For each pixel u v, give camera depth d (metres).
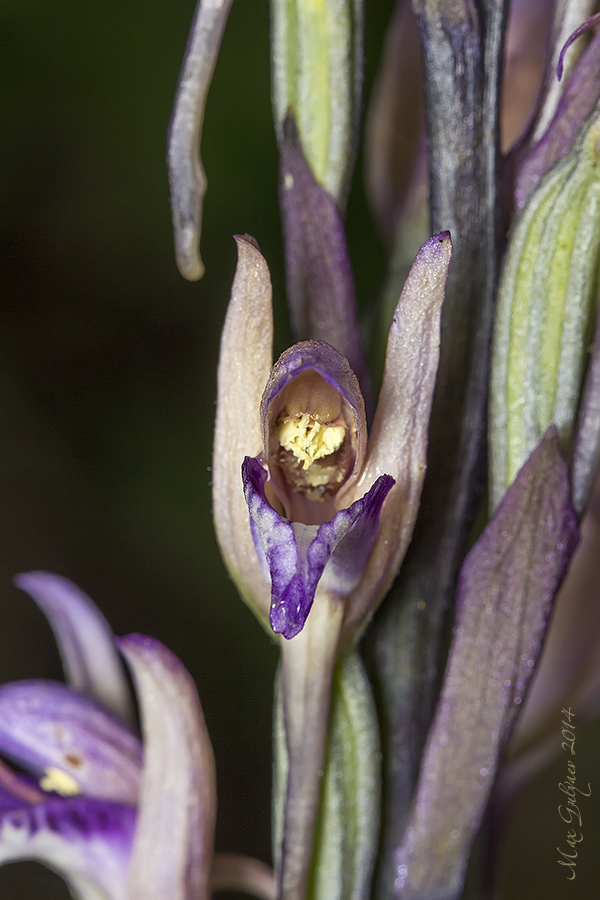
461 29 0.16
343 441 0.16
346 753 0.16
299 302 0.17
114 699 0.19
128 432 0.35
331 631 0.16
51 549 0.35
